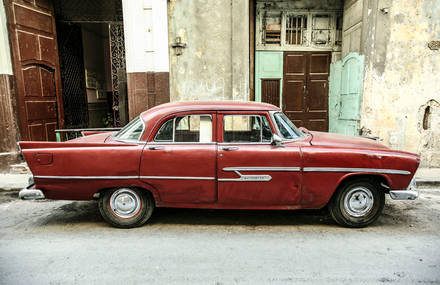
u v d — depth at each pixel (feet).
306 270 8.92
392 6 20.12
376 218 12.00
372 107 21.08
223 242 10.87
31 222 12.92
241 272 8.82
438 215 13.56
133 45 21.36
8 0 19.98
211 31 21.76
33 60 22.00
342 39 25.70
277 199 11.68
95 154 11.38
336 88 25.41
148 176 11.52
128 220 12.05
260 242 10.85
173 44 21.62
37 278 8.52
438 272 8.78
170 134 11.78
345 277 8.52
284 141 11.71
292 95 26.91
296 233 11.65
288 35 26.35
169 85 21.91
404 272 8.78
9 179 19.03
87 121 31.63
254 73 26.66
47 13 23.20
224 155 11.44
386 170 11.39
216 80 22.21
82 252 10.12
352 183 11.70
